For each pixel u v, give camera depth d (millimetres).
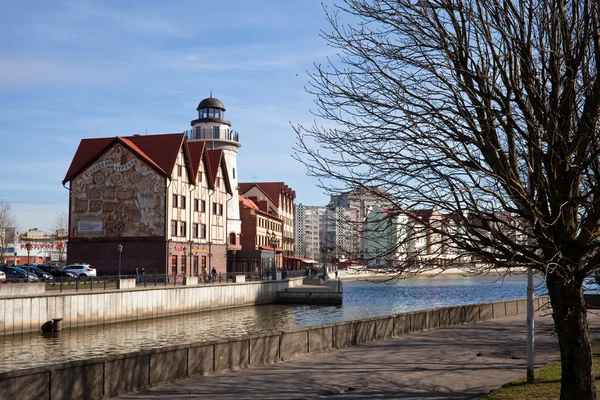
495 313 31281
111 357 13180
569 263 9242
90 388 12672
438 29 9406
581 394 9742
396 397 13414
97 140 65875
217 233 72375
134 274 56156
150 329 41625
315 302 66188
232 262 83938
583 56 8969
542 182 9352
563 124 9172
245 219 97375
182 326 43719
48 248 113188
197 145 69062
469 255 9672
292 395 13547
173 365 14805
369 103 9898
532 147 9398
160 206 60594
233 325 44781
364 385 14656
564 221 9258
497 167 9297
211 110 83250
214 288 56031
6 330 35219
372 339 22156
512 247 9180
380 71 9820
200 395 13438
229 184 74750
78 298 40344
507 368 16938
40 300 37500
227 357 16312
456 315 27766
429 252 10039
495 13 9219
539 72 9703
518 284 129875
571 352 9836
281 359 18000
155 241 60375
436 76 9570
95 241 61531
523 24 9125
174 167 62344
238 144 83438
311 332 19312
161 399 13016
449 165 9266
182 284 53062
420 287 114250
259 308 60250
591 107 8977
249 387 14305
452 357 18766
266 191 119625
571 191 9430
